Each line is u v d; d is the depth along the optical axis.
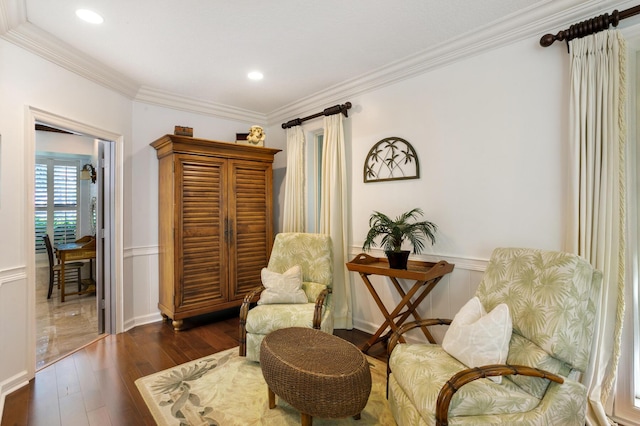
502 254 2.06
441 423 1.37
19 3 2.01
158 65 2.92
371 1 2.05
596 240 1.93
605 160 1.91
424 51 2.70
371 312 3.33
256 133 3.90
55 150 5.46
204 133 4.03
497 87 2.44
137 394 2.19
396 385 1.79
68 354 2.79
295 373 1.71
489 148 2.48
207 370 2.51
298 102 3.93
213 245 3.53
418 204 2.92
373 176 3.25
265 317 2.56
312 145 4.09
